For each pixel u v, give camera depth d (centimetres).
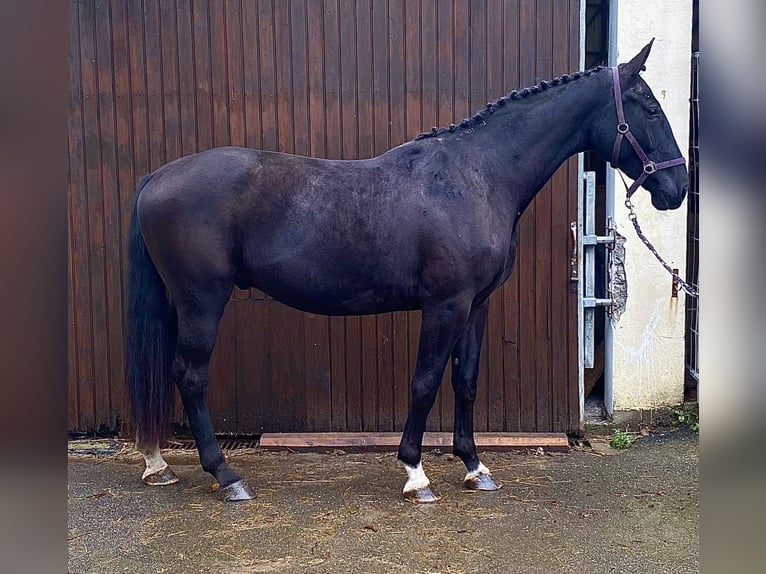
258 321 368
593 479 318
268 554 246
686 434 369
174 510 285
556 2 356
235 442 376
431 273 277
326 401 372
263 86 363
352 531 264
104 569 237
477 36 359
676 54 361
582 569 235
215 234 277
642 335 372
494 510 284
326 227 279
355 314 299
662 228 367
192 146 365
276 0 359
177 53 362
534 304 369
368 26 360
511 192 292
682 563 239
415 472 294
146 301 294
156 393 296
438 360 284
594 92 291
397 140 364
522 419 373
